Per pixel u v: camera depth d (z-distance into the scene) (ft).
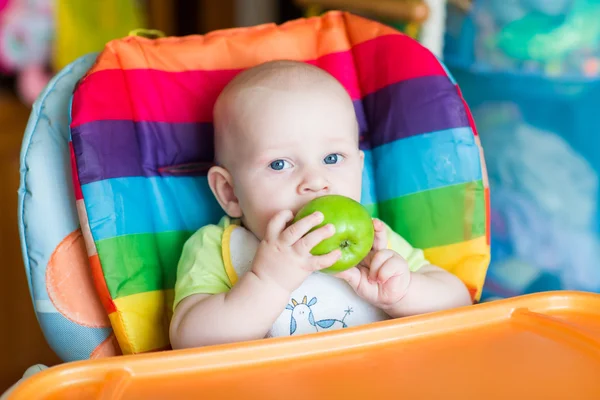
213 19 9.24
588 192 5.31
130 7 7.59
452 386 2.24
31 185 3.37
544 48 5.21
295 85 3.41
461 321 2.72
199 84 3.78
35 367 3.12
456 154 3.62
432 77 3.72
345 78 3.92
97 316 3.43
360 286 3.20
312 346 2.52
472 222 3.60
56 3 6.89
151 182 3.60
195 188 3.74
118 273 3.24
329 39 3.99
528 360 2.42
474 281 3.61
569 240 5.43
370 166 3.86
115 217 3.26
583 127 5.24
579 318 2.82
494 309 2.79
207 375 2.37
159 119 3.67
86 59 3.79
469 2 5.50
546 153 5.40
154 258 3.42
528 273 5.64
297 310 3.30
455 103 3.67
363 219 2.92
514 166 5.55
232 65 3.86
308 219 2.88
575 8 5.06
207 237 3.45
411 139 3.70
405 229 3.75
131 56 3.68
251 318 2.98
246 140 3.38
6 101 6.96
